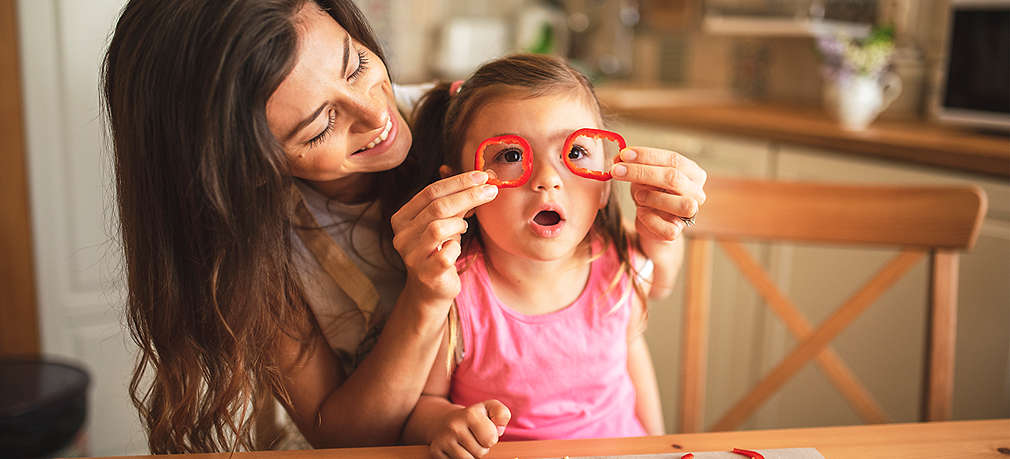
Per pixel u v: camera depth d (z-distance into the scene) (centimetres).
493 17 376
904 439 78
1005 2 181
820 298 204
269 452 76
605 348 91
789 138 208
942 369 115
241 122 70
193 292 76
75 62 203
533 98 80
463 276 88
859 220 120
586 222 81
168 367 79
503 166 80
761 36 286
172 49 70
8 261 205
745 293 221
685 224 81
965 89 195
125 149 74
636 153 78
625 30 345
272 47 70
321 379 91
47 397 172
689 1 306
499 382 89
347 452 76
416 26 356
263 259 75
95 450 218
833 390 206
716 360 233
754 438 77
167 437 81
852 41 224
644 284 96
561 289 89
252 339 78
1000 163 165
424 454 75
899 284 188
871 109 210
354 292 90
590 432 91
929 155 178
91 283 214
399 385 82
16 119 199
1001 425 81
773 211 124
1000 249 168
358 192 93
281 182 73
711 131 230
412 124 96
